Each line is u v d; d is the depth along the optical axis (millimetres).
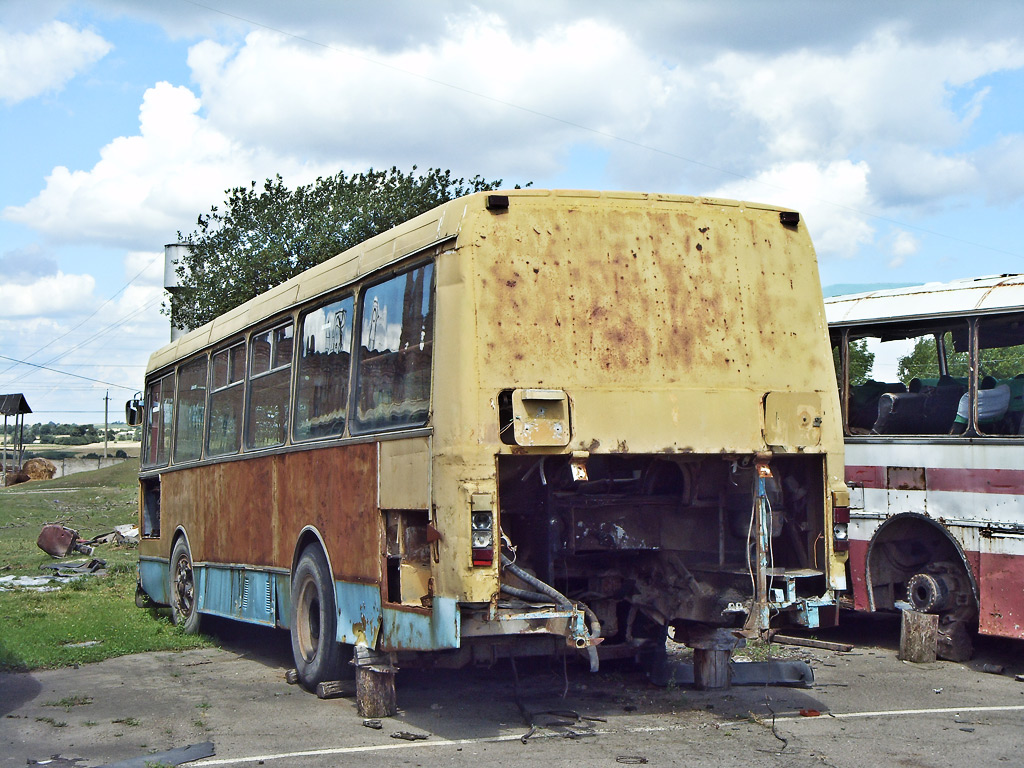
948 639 10039
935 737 6742
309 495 8914
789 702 7910
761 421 7211
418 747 6582
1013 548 9539
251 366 10781
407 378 7230
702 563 7680
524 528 7484
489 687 8555
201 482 12250
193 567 12414
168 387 14203
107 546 26141
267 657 10938
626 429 6805
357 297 8203
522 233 6844
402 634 7078
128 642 11578
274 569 9734
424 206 26031
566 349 6777
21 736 7168
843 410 11477
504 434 6594
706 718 7301
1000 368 9977
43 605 15078
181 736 7113
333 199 26172
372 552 7590
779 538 7719
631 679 8750
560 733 6883
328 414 8641
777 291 7527
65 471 68750
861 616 13000
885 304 11211
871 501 10883
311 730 7188
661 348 7027
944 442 10227
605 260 7008
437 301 6824
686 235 7281
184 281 26875
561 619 6586
